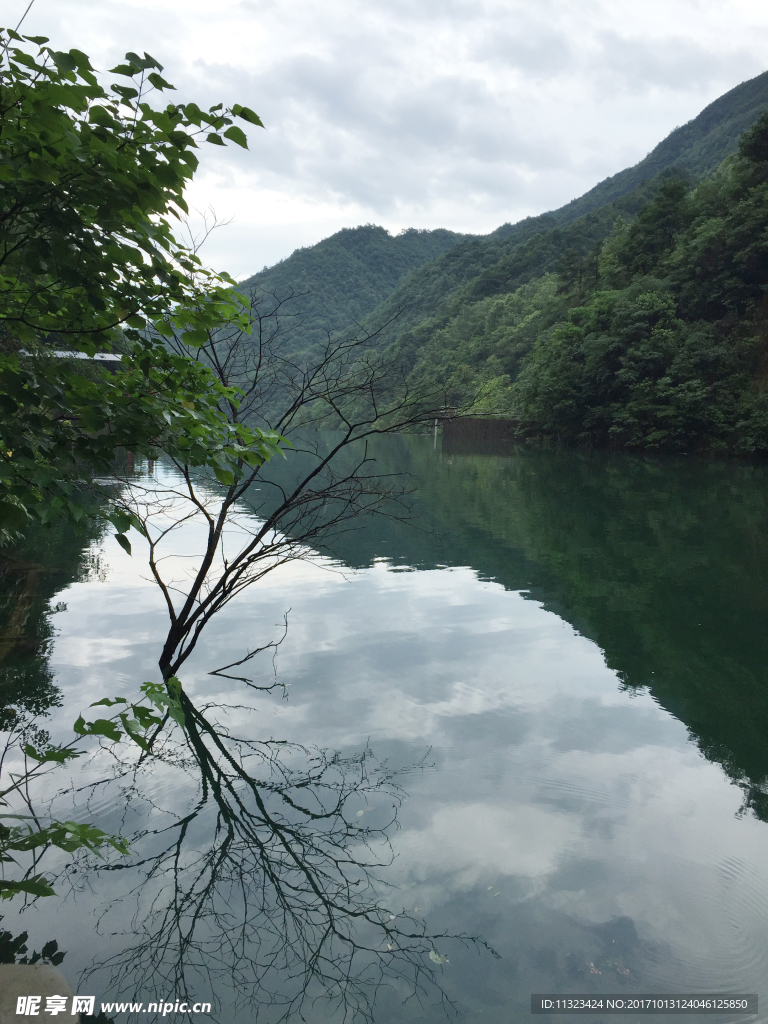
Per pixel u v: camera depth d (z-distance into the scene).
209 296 3.02
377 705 5.41
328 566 10.35
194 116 2.24
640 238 59.22
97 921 3.06
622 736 4.91
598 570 10.41
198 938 2.96
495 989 2.65
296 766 4.42
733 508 17.75
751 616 8.09
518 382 68.44
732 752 4.69
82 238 2.28
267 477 24.28
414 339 116.56
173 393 3.15
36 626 7.11
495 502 18.23
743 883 3.31
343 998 2.62
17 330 2.65
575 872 3.39
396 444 52.72
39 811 3.85
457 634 7.24
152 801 4.00
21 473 2.53
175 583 9.10
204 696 5.51
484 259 153.75
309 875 3.37
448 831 3.73
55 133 2.12
